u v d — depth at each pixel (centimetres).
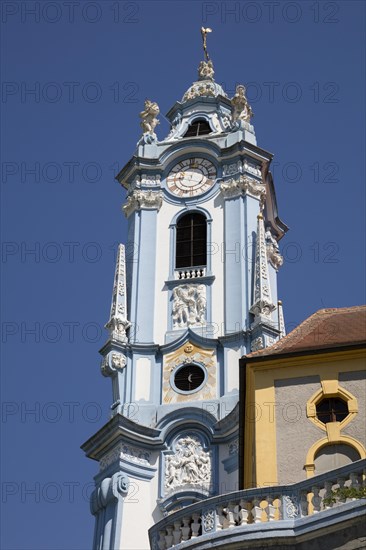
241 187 7675
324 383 4247
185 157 7969
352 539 3484
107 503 6631
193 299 7300
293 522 3616
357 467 3581
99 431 6862
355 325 4578
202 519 3834
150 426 6875
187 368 7075
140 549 6431
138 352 7175
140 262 7531
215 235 7531
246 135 7950
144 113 8262
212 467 6656
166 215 7750
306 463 4094
